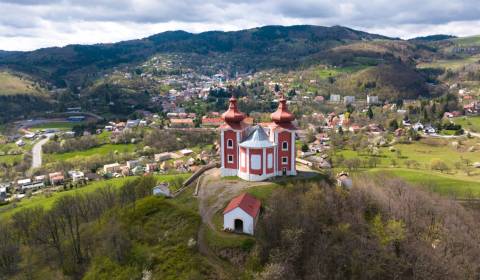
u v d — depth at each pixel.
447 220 117.50
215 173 127.06
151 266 84.38
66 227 118.31
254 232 91.06
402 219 107.31
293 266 84.25
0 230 117.00
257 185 111.00
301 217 93.38
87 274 89.94
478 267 99.50
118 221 100.94
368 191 119.69
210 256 86.12
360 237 92.06
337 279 83.31
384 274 86.75
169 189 124.25
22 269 102.69
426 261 91.81
